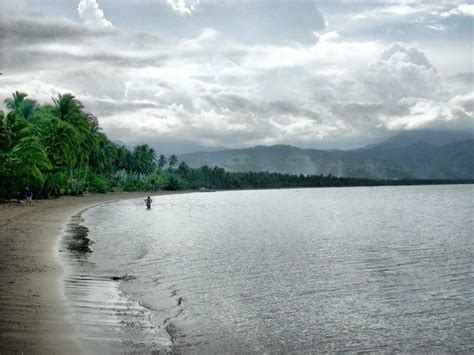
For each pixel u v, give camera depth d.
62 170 85.62
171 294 17.11
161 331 12.72
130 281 18.78
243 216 65.44
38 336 11.34
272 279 20.98
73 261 22.33
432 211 82.00
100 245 29.27
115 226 44.03
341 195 178.75
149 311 14.52
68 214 53.94
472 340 13.41
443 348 12.81
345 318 15.24
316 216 67.56
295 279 21.19
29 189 65.38
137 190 161.62
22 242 27.77
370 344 12.94
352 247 33.56
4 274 17.91
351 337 13.45
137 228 43.09
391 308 16.56
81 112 90.62
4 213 48.16
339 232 44.81
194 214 67.94
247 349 12.07
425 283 20.94
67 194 98.25
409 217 67.06
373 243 36.22
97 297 15.52
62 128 78.81
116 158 144.62
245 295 17.70
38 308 13.53
